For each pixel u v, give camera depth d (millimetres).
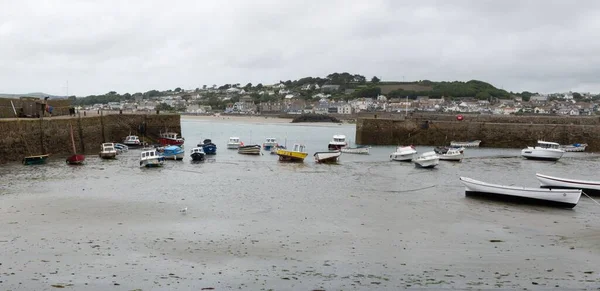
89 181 38656
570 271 18984
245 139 92750
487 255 20969
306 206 30625
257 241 22578
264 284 17125
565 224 27078
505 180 43250
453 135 82062
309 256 20484
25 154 49594
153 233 23578
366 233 24375
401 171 48188
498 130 80938
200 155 54969
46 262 18906
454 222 27156
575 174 47875
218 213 28234
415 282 17547
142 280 17234
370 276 18125
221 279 17547
